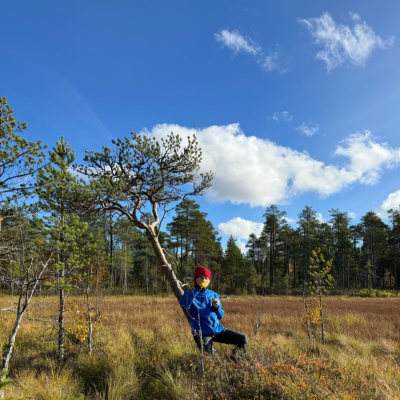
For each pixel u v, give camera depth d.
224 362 3.79
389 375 4.05
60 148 6.20
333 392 3.06
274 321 11.11
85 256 5.34
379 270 54.94
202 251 37.34
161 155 6.96
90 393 3.88
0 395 2.82
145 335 7.36
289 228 52.56
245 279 40.31
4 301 15.76
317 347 6.38
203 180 7.70
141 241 37.56
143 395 3.75
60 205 5.72
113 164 6.97
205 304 4.18
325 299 26.78
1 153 4.09
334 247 49.41
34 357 5.21
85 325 5.38
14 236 4.75
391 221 47.12
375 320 12.24
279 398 2.89
